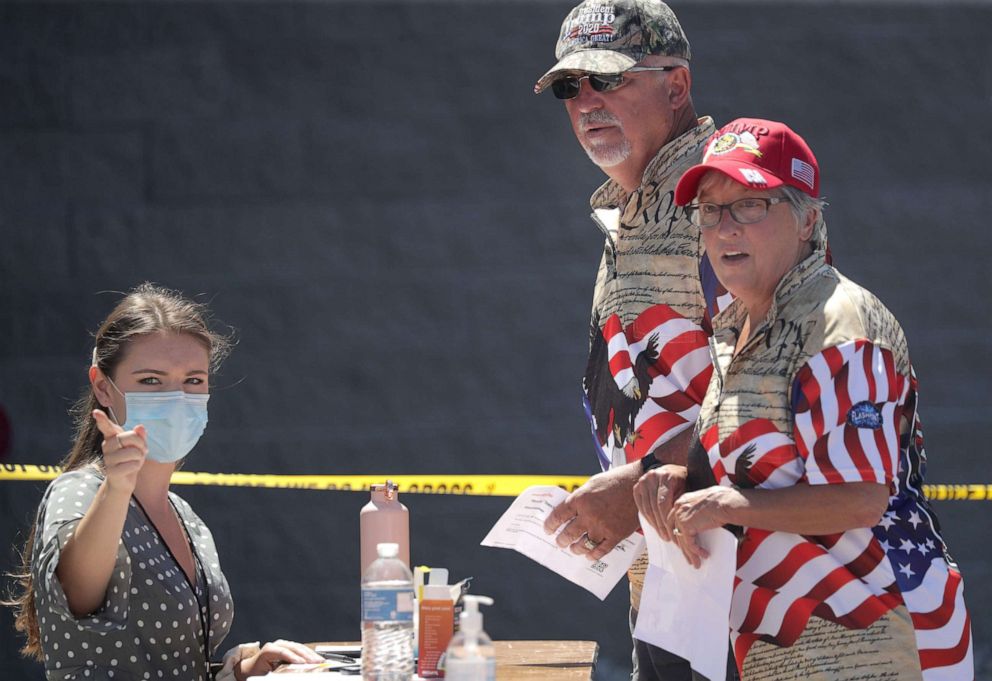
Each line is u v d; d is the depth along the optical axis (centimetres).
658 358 1304
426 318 2502
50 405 2486
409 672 1071
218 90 2531
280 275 2508
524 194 2511
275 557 2462
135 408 1231
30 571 1245
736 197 1126
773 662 1112
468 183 2517
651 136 1360
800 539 1100
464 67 2528
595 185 2509
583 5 1382
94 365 1263
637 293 1321
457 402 2491
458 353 2494
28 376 2488
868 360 1062
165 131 2525
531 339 2495
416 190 2516
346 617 2459
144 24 2531
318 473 2477
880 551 1086
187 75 2530
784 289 1110
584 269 2500
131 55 2530
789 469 1090
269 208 2516
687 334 1291
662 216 1315
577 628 2434
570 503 1276
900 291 2483
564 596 2438
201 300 2505
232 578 2458
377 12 2533
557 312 2495
